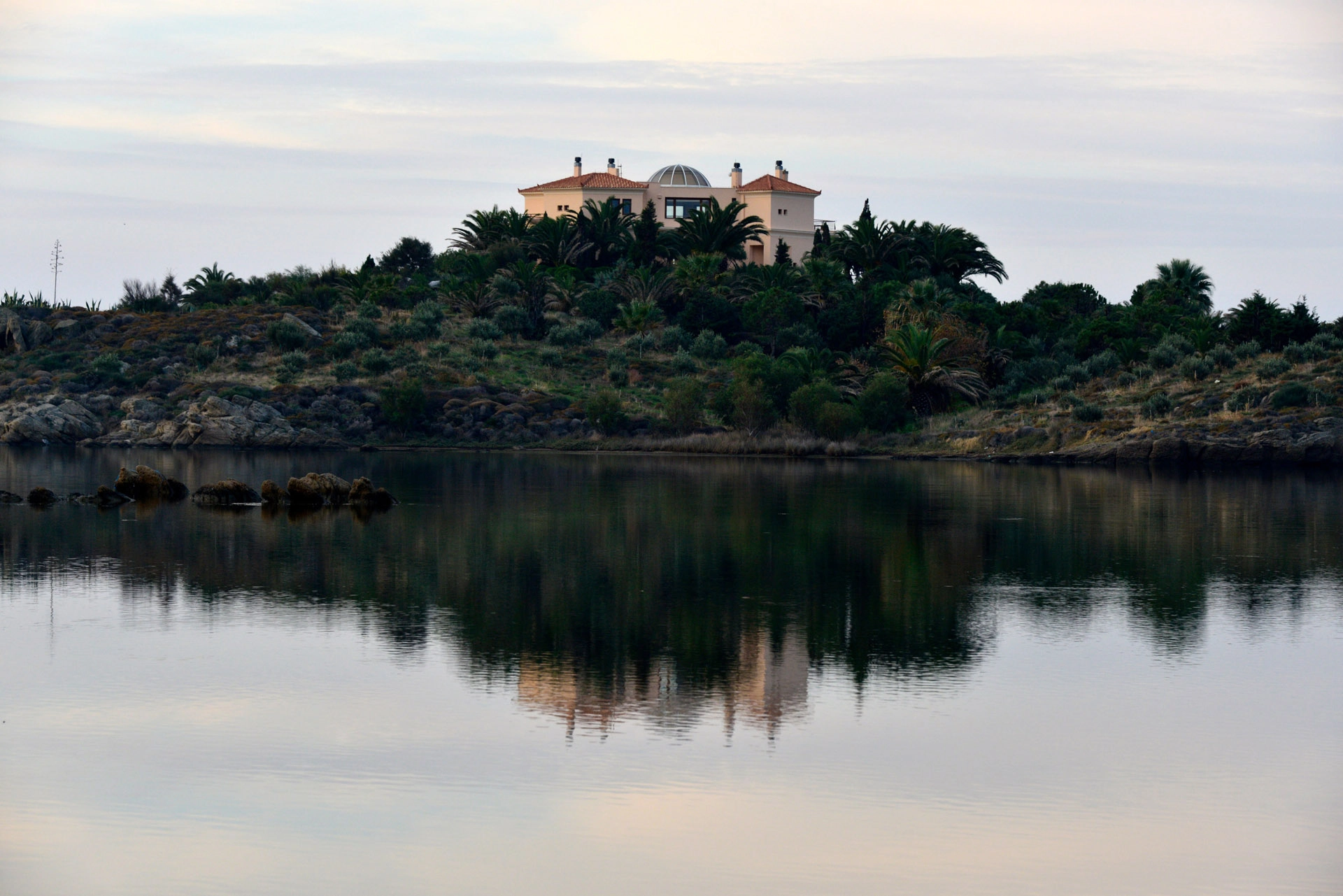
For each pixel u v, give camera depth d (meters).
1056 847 22.78
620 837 23.03
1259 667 35.38
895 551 57.34
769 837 23.09
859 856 22.31
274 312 178.12
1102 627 40.53
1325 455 119.94
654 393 162.25
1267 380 134.62
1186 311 195.88
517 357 172.38
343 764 26.69
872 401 142.88
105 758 26.97
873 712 30.72
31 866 21.70
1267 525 68.50
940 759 27.36
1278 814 24.38
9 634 38.34
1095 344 166.88
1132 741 28.62
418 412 148.75
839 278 198.00
